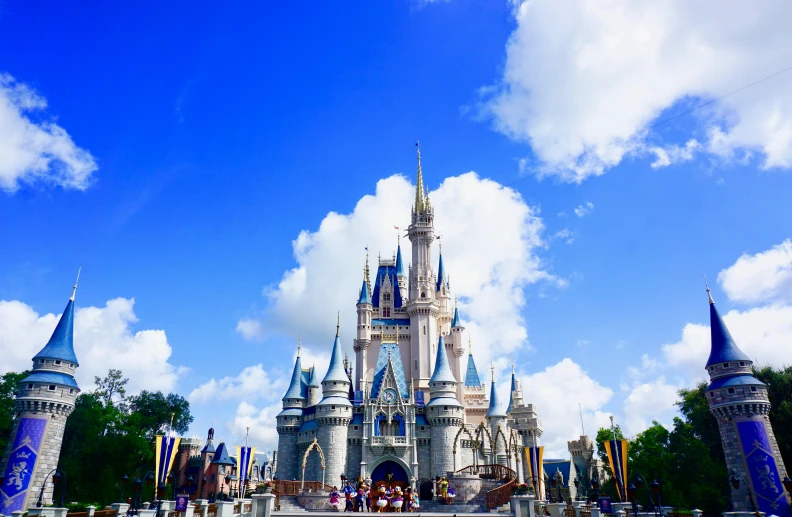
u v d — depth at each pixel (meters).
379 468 92.62
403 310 127.44
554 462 127.62
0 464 66.69
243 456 81.69
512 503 50.06
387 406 94.81
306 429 97.06
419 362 118.06
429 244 131.00
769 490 62.41
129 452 98.81
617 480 59.34
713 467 79.38
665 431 95.75
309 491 68.75
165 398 134.38
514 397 133.12
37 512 39.97
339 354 98.38
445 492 65.75
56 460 68.56
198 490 121.75
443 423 94.00
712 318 73.31
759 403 65.56
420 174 140.75
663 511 47.59
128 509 47.78
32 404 67.69
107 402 110.12
